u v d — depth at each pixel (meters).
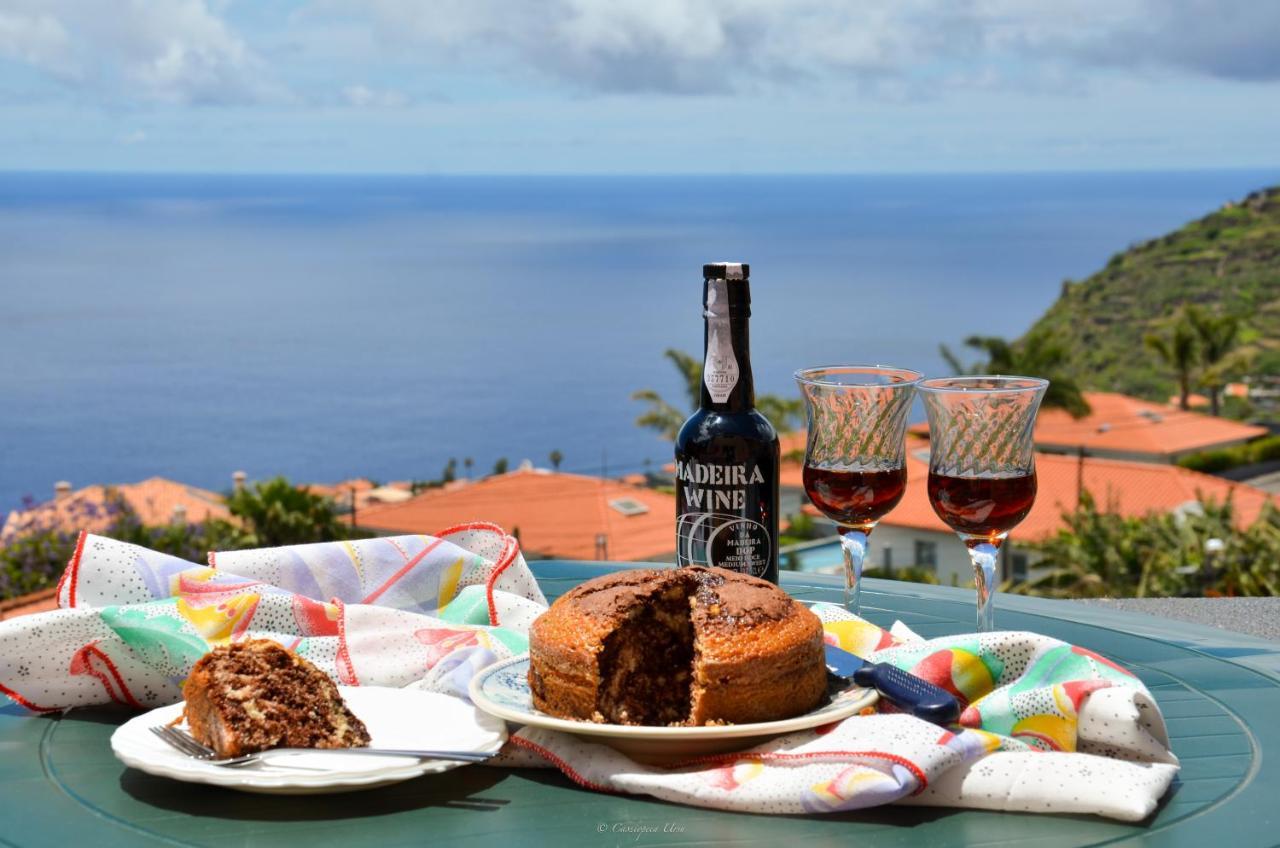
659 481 56.50
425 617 1.83
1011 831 1.22
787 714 1.42
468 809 1.30
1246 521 29.30
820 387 1.72
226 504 26.97
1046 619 2.15
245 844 1.20
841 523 1.81
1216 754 1.45
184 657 1.63
